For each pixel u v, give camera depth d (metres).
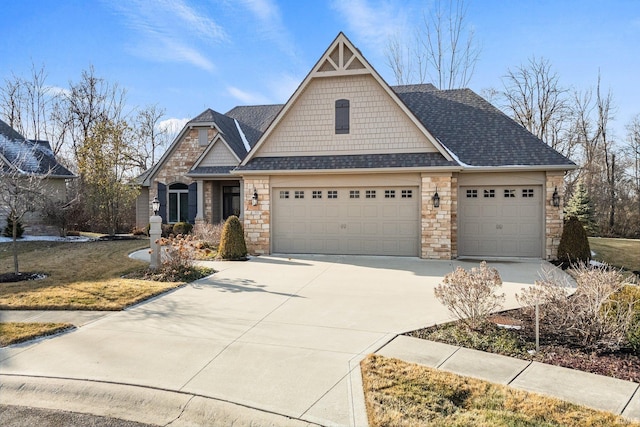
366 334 6.18
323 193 14.65
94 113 32.66
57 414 4.18
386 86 13.95
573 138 33.19
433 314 7.20
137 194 21.44
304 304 7.93
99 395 4.45
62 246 17.16
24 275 10.84
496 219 14.05
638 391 4.35
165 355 5.39
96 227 25.56
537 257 13.76
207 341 5.91
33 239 18.91
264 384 4.54
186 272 10.57
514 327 6.37
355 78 14.38
